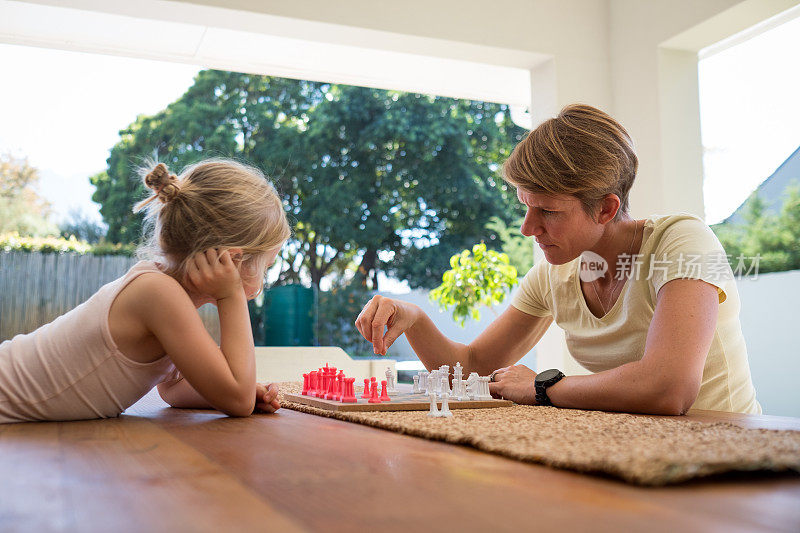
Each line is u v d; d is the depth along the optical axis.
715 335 1.44
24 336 1.12
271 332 3.60
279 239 1.24
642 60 3.15
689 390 1.09
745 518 0.42
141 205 1.20
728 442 0.63
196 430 0.89
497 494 0.48
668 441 0.65
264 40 3.33
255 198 1.18
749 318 4.54
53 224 9.84
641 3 3.16
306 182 9.73
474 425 0.83
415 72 3.76
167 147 9.78
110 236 9.86
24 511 0.45
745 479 0.53
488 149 10.25
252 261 1.23
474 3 3.16
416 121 9.77
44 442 0.78
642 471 0.50
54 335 1.08
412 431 0.80
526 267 9.79
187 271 1.14
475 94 4.13
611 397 1.12
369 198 9.87
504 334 1.74
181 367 1.06
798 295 4.19
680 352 1.12
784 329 4.28
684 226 1.35
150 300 1.06
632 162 1.34
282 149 9.59
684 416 1.06
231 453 0.68
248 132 9.84
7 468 0.60
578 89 3.29
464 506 0.45
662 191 3.01
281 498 0.47
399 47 3.18
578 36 3.32
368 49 3.30
